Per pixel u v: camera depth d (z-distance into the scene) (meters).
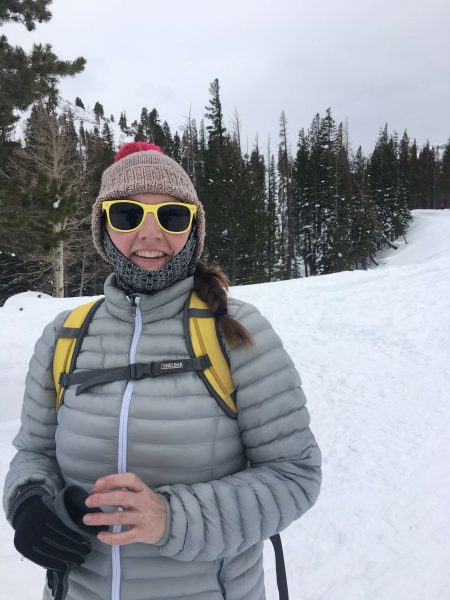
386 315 8.16
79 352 1.22
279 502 1.04
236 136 37.78
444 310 8.01
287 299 9.63
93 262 23.08
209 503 0.99
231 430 1.12
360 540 2.94
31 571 2.71
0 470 3.73
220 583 1.12
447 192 59.25
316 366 6.45
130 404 1.08
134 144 1.40
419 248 35.34
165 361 1.12
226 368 1.13
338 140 50.38
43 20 6.18
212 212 25.88
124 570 1.08
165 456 1.06
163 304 1.17
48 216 5.49
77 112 70.56
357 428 4.59
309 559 2.81
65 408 1.19
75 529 0.96
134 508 0.89
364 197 41.28
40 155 17.47
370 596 2.48
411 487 3.49
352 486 3.59
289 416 1.13
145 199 1.20
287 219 44.75
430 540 2.89
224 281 1.25
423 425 4.53
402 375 5.86
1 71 5.71
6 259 19.05
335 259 34.03
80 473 1.12
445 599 2.44
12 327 8.47
